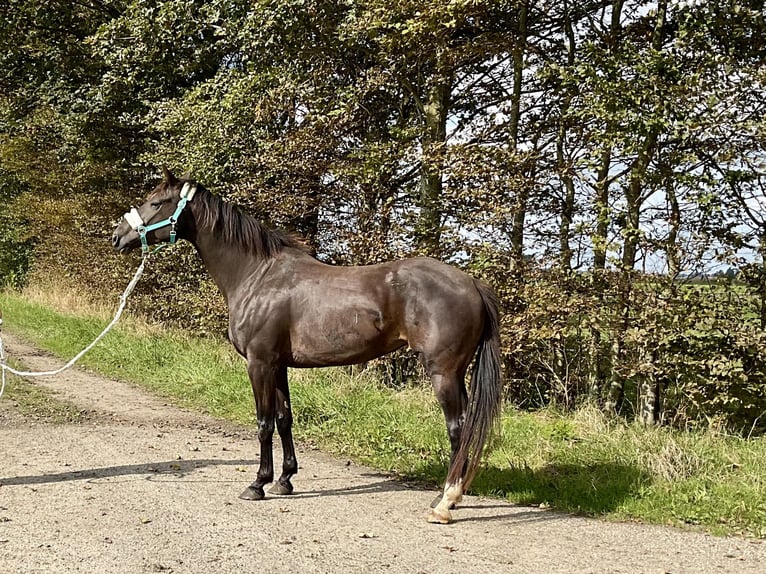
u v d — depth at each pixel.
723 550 4.49
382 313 5.09
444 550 4.39
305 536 4.58
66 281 21.97
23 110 19.12
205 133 12.02
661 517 5.08
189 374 10.88
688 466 5.87
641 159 7.95
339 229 10.85
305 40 10.72
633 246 8.32
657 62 7.48
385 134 11.12
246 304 5.39
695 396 7.90
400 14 8.91
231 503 5.29
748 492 5.34
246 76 12.03
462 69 10.68
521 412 8.89
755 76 7.21
